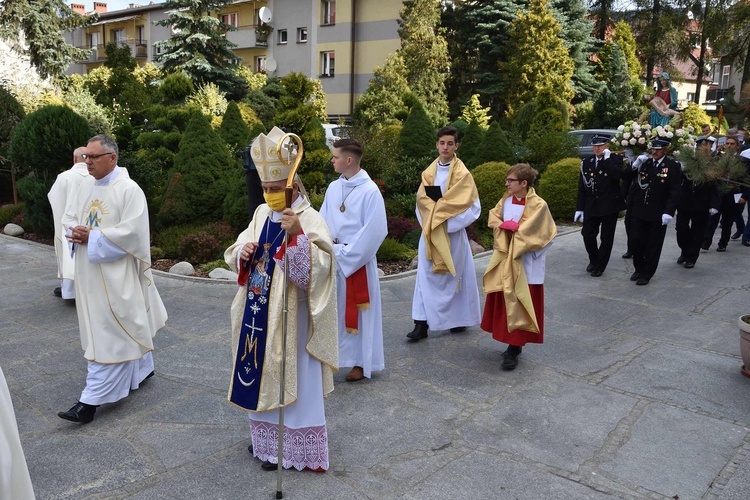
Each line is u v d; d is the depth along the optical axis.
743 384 5.11
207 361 5.57
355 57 32.44
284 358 3.47
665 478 3.76
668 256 9.98
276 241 3.59
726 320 6.77
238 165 11.07
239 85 26.11
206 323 6.60
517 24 28.25
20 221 11.64
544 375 5.30
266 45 35.12
